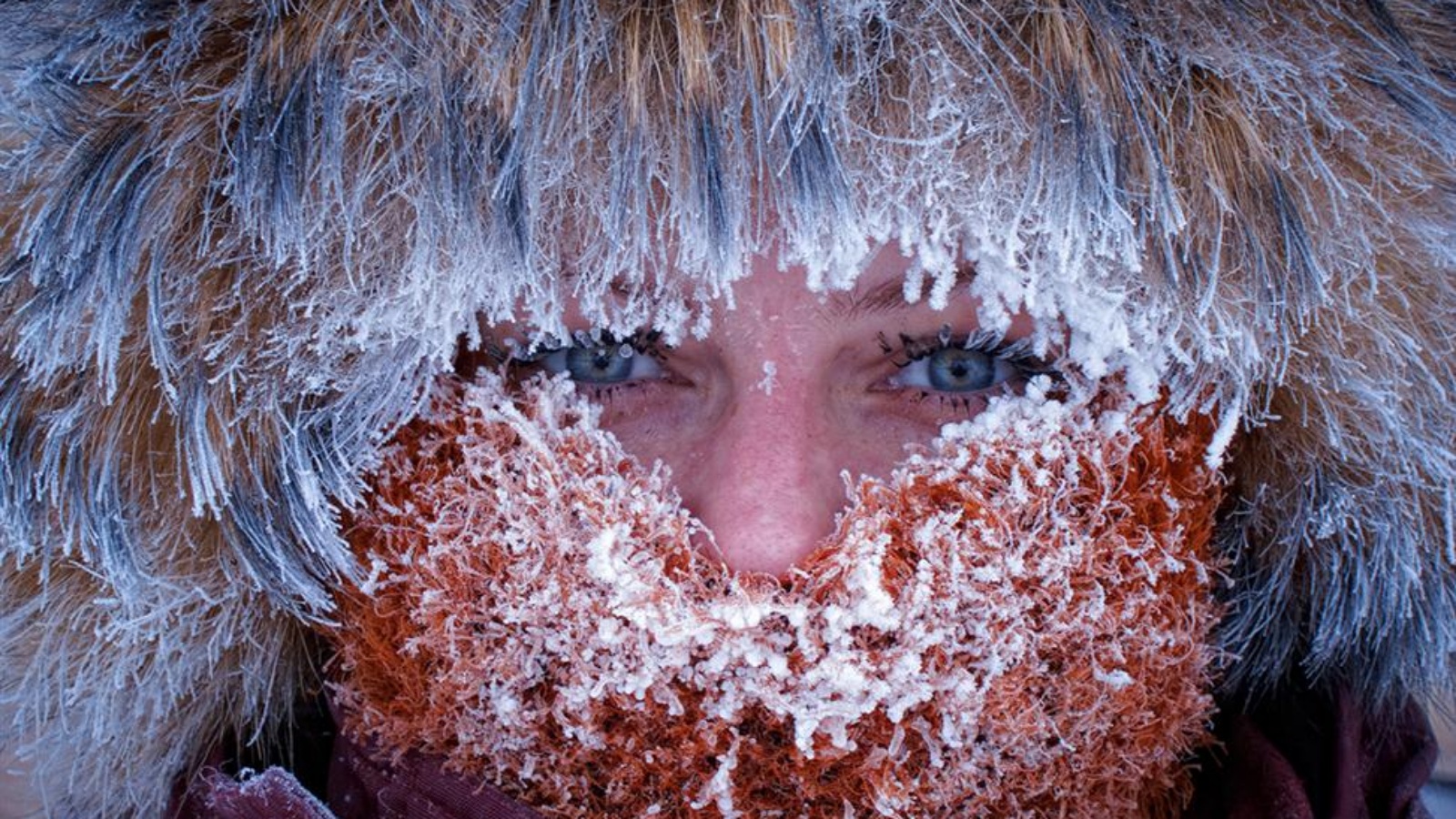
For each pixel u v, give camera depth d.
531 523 0.43
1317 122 0.42
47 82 0.42
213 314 0.42
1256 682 0.48
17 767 0.49
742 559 0.43
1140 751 0.45
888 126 0.41
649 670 0.43
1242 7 0.41
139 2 0.41
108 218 0.42
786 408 0.43
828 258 0.41
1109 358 0.43
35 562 0.44
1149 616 0.44
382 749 0.45
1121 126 0.41
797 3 0.40
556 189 0.41
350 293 0.42
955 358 0.45
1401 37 0.42
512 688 0.44
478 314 0.44
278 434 0.43
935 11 0.40
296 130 0.41
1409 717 0.49
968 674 0.43
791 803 0.44
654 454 0.45
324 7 0.41
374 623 0.44
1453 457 0.44
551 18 0.40
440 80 0.41
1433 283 0.43
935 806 0.44
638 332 0.44
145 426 0.43
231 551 0.44
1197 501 0.44
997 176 0.41
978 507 0.43
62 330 0.42
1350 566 0.45
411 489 0.44
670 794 0.44
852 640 0.43
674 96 0.40
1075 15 0.41
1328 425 0.44
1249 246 0.42
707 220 0.41
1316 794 0.48
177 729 0.46
